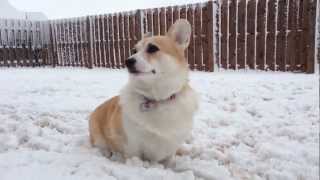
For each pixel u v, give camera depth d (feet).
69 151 2.74
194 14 8.27
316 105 4.25
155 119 2.38
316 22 6.75
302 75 6.59
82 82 6.63
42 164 2.34
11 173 2.12
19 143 2.99
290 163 2.59
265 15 7.36
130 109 2.42
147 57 2.44
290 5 6.99
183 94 2.53
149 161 2.59
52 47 12.59
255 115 4.06
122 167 2.32
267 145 2.99
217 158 2.77
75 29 11.54
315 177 2.36
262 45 7.52
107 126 2.73
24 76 7.93
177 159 2.69
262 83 5.78
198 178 2.33
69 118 3.91
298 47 7.01
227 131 3.46
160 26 9.09
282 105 4.34
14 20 12.07
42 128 3.41
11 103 4.61
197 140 3.20
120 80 6.79
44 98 4.98
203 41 8.18
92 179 2.07
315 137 3.18
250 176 2.37
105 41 10.60
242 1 7.61
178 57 2.59
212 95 5.05
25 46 12.39
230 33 7.92
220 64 8.19
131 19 9.68
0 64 11.92
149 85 2.42
